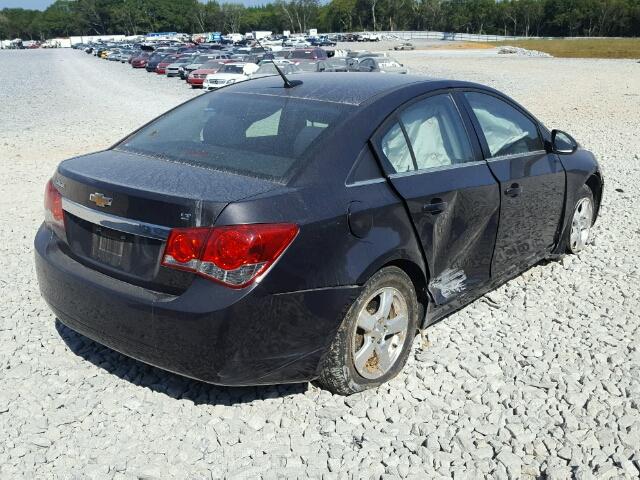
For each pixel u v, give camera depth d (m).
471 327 4.63
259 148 3.67
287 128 3.79
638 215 7.64
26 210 7.92
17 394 3.71
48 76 44.03
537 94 24.91
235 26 175.12
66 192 3.66
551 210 5.29
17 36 193.00
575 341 4.46
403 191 3.74
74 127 17.20
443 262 4.08
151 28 182.12
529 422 3.52
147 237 3.24
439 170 4.07
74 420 3.48
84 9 187.38
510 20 136.00
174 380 3.86
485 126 4.60
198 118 4.21
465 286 4.38
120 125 17.64
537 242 5.21
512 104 4.99
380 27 159.00
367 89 4.10
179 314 3.10
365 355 3.66
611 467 3.13
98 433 3.38
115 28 188.12
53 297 3.72
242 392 3.74
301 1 166.00
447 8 150.00
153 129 4.29
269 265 3.12
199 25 181.38
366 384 3.72
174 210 3.15
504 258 4.77
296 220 3.21
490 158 4.51
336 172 3.50
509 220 4.67
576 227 5.95
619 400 3.73
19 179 9.94
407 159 3.90
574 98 23.23
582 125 16.16
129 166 3.65
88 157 3.97
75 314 3.58
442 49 80.62
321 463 3.19
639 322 4.77
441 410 3.64
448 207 4.02
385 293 3.69
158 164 3.67
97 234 3.51
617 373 4.04
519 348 4.34
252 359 3.17
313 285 3.25
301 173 3.42
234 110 4.16
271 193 3.24
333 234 3.32
